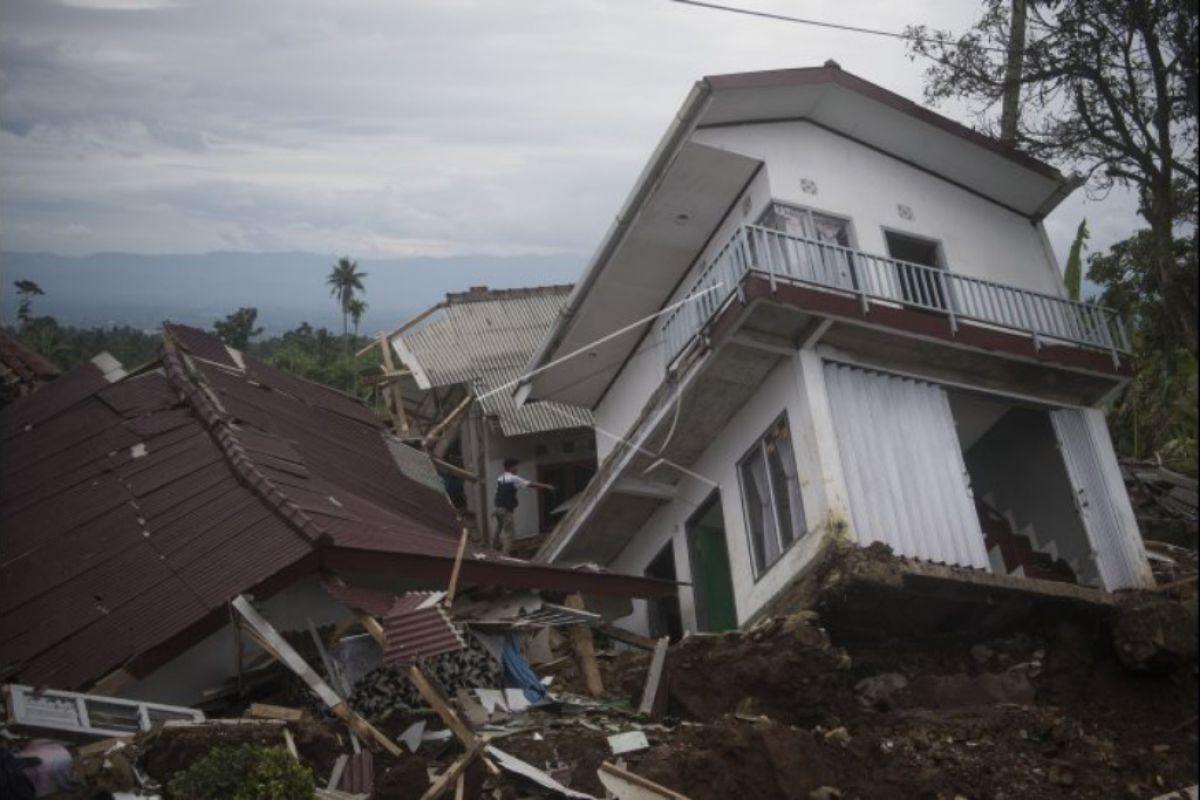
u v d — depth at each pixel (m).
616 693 14.37
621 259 17.47
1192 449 20.67
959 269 16.66
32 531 14.66
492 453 25.88
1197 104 11.30
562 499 25.92
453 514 19.19
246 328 64.25
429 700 10.53
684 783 10.20
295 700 11.93
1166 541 18.77
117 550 13.55
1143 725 13.05
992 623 15.05
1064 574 15.54
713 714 12.58
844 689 12.88
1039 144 15.98
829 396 14.53
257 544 12.59
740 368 15.09
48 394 19.06
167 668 11.80
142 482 15.07
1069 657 14.38
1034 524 16.59
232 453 14.83
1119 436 22.25
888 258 15.13
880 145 16.86
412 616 11.05
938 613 14.78
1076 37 14.23
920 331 14.64
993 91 16.03
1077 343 15.88
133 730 10.53
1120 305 20.59
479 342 28.33
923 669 14.72
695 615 17.05
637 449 16.70
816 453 14.00
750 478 15.83
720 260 14.82
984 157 16.77
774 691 12.55
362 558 12.38
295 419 18.66
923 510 14.47
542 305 30.06
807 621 12.85
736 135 15.71
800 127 16.30
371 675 12.02
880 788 10.87
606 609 17.23
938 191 17.19
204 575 12.33
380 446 20.20
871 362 15.02
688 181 16.12
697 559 17.33
